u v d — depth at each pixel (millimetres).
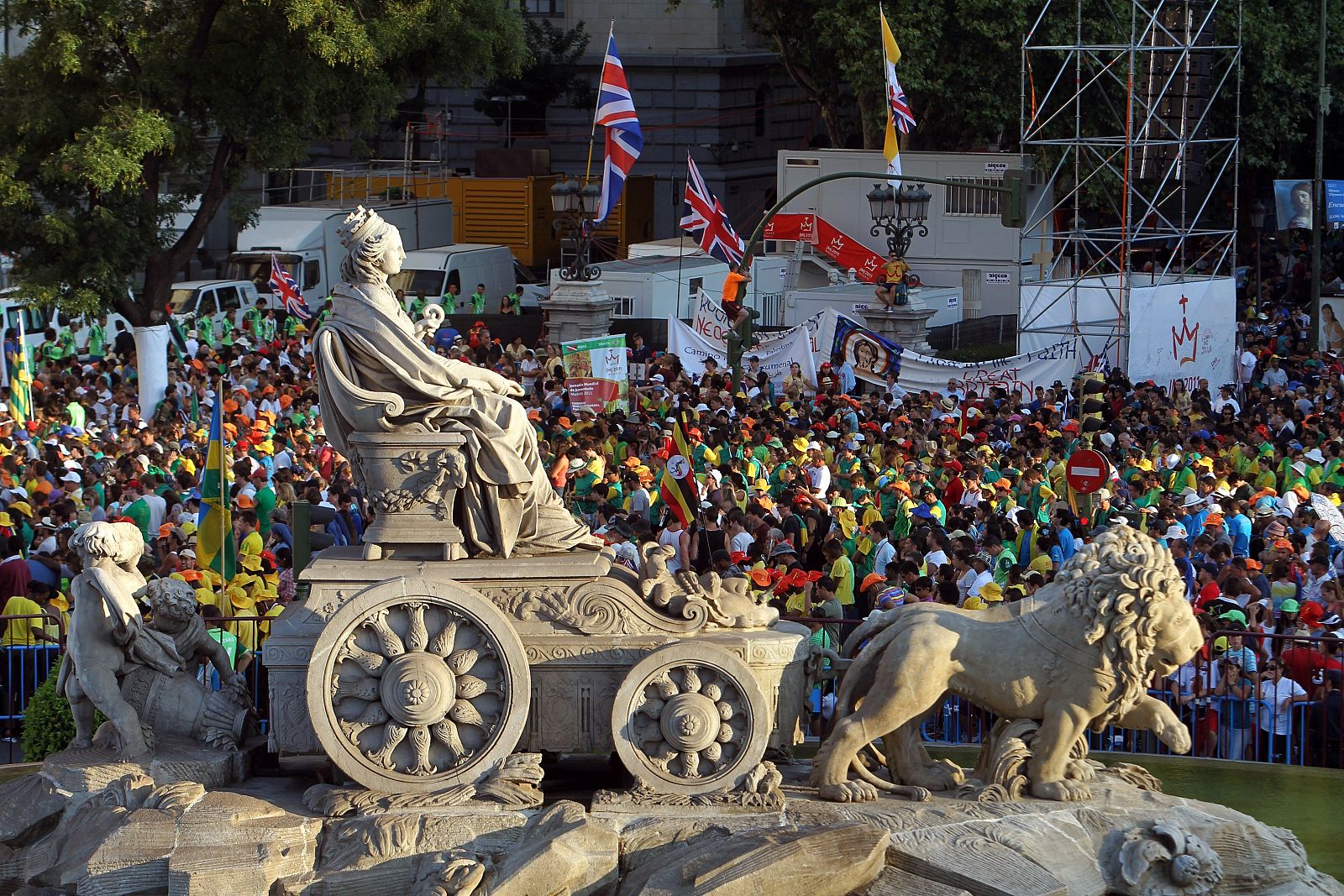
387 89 88062
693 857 26250
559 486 55031
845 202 116312
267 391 73750
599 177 139000
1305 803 34094
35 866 28094
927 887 26625
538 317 103938
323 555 30281
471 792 28141
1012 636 28891
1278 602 43469
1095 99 107875
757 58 156125
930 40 108375
